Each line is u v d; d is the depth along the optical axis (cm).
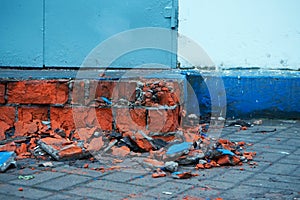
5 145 357
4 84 391
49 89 392
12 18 483
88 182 290
